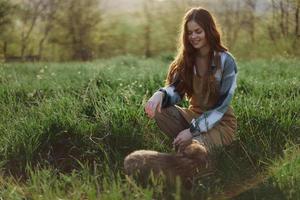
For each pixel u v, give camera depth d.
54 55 17.42
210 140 4.18
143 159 3.81
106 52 18.20
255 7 12.79
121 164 4.35
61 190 3.96
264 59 11.83
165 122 4.40
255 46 12.83
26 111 5.28
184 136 4.10
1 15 15.82
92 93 5.46
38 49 16.94
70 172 4.45
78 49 17.61
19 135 4.71
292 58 10.88
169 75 4.44
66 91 6.26
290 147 4.34
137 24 18.39
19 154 4.60
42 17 16.75
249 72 8.57
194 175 3.85
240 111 5.00
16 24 16.17
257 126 4.78
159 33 18.12
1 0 15.71
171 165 3.79
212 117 4.14
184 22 4.19
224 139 4.29
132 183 3.67
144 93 5.89
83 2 17.41
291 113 5.12
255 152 4.41
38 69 9.84
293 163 4.02
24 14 16.27
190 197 3.72
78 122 4.88
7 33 16.00
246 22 13.11
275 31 11.88
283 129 4.76
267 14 12.10
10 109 5.53
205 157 3.87
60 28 17.31
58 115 4.92
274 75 7.85
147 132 4.82
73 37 17.52
